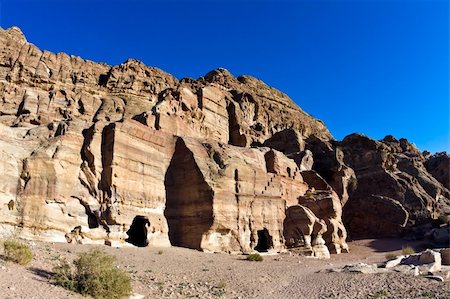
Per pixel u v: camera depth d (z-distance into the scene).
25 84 64.94
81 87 70.06
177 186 41.28
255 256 34.53
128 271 22.92
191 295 18.72
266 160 50.97
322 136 105.56
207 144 44.66
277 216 45.75
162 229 38.09
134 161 37.81
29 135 35.31
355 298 18.84
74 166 34.62
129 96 72.69
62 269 17.11
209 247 38.56
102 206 34.56
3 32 70.94
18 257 17.22
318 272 27.70
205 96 70.44
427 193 73.06
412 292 19.39
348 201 68.56
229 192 41.38
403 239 61.28
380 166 71.19
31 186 31.41
